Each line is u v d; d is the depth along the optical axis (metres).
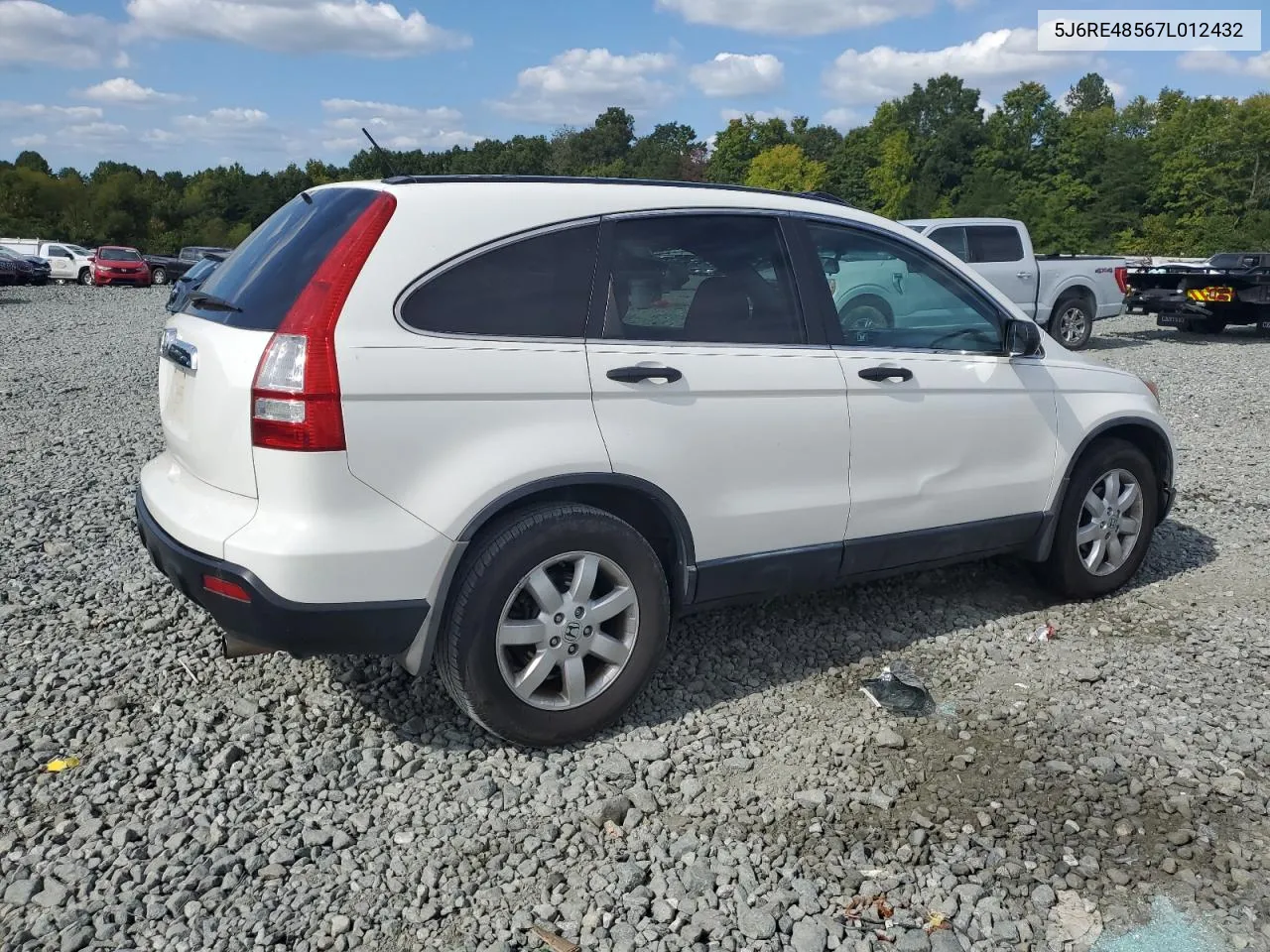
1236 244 62.53
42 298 30.31
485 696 3.36
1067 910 2.82
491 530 3.33
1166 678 4.20
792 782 3.42
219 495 3.24
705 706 3.94
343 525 3.07
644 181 3.78
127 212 80.81
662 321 3.65
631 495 3.63
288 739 3.60
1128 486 5.07
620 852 3.03
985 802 3.31
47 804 3.19
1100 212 70.94
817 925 2.73
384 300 3.13
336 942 2.64
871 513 4.14
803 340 3.96
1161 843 3.12
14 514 6.09
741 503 3.80
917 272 4.40
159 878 2.86
